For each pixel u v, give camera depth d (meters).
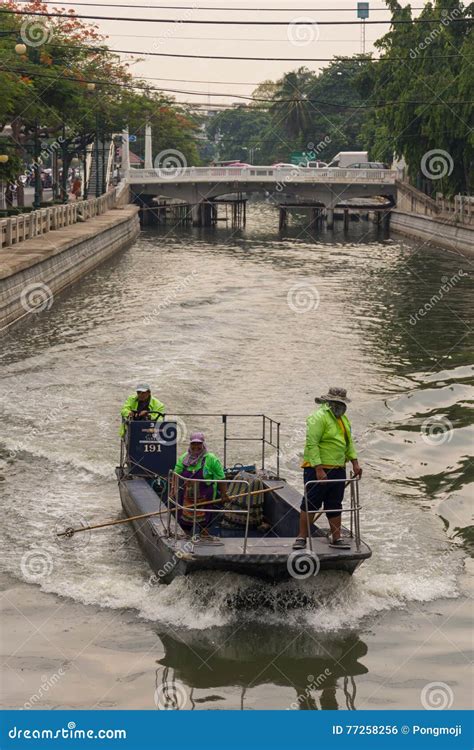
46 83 52.31
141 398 15.24
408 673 10.39
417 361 26.94
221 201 91.31
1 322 29.61
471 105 61.28
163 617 11.48
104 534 14.01
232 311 36.28
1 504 15.18
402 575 12.71
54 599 11.91
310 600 11.65
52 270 37.97
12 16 55.59
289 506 12.80
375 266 54.56
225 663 10.53
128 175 89.62
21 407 21.20
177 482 12.38
